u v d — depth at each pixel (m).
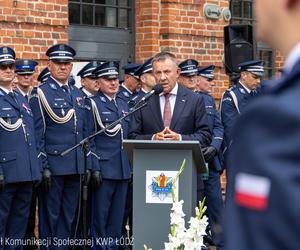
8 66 8.53
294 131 1.68
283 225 1.66
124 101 9.84
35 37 10.84
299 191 1.66
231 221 1.74
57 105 8.99
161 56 7.81
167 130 7.25
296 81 1.74
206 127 7.78
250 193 1.71
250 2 14.81
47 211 9.02
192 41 12.93
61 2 11.13
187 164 6.76
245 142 1.74
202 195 9.68
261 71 11.04
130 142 6.74
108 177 9.42
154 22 12.62
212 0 13.20
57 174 8.94
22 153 8.52
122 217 9.70
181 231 6.09
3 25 10.53
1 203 8.47
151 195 6.84
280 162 1.69
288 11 1.79
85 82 10.09
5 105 8.52
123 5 12.69
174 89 7.82
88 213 9.49
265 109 1.72
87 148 8.70
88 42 12.27
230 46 12.18
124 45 12.71
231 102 10.91
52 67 9.12
